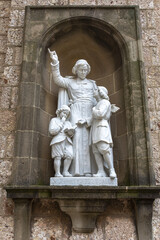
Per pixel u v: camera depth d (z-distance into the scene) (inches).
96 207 113.2
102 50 162.2
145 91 133.3
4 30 163.0
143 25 154.6
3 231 114.9
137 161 121.4
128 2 159.5
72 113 133.5
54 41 153.0
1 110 135.4
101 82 161.3
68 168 123.0
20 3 157.5
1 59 156.1
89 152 126.2
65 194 111.3
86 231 114.0
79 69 141.7
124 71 140.1
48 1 158.4
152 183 117.0
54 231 115.3
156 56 148.3
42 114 137.6
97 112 119.2
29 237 112.9
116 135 141.3
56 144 121.5
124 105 138.3
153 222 117.3
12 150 128.3
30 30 144.3
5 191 121.6
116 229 115.9
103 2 159.0
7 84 139.6
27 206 115.0
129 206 120.1
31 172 119.6
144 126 126.3
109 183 115.2
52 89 151.9
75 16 147.6
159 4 166.9
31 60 137.7
